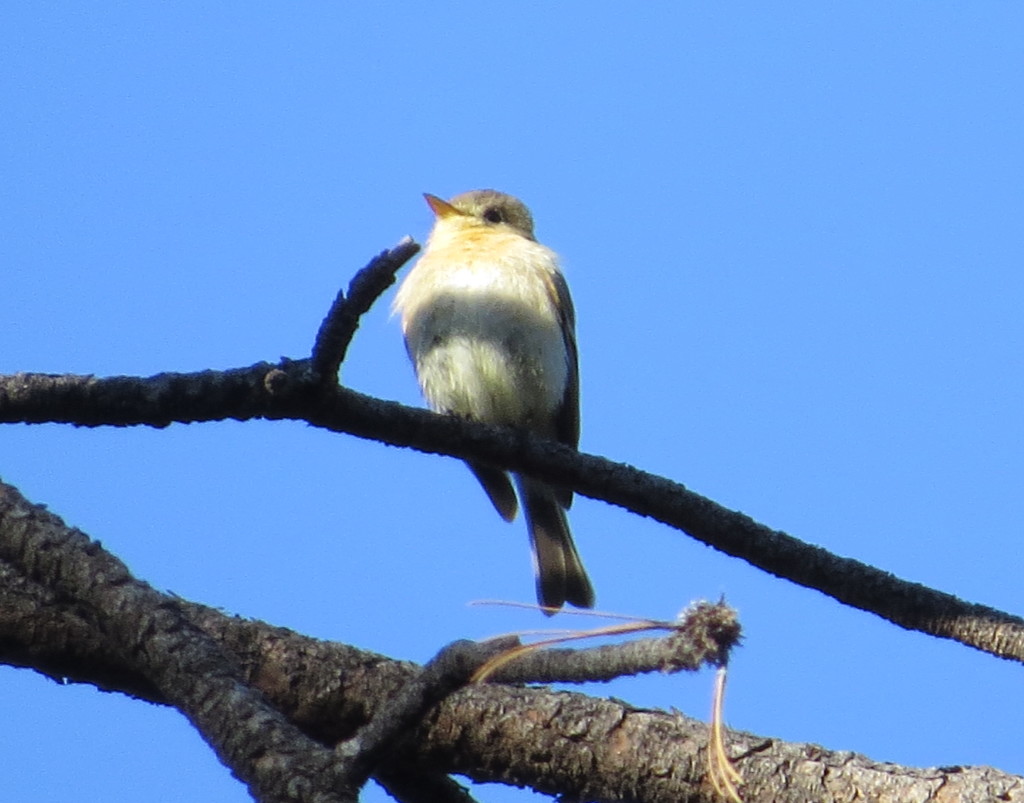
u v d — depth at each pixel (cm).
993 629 831
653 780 755
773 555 856
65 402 800
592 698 784
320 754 601
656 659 541
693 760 754
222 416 819
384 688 797
